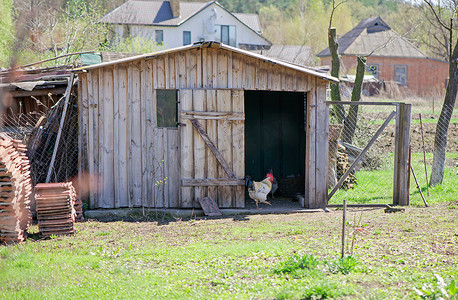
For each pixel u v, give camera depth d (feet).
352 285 20.16
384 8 272.51
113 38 112.16
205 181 40.34
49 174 38.01
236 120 40.60
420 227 32.60
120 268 24.44
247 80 40.60
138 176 39.88
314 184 41.88
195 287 21.22
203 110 40.11
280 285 20.77
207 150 40.42
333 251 26.23
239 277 22.38
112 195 39.63
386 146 71.82
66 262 25.79
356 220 35.60
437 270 22.36
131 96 39.45
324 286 19.26
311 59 144.87
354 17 260.01
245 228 33.96
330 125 47.34
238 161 40.86
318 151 41.83
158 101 39.96
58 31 82.17
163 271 23.93
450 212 37.60
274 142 53.62
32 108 48.83
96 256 26.99
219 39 172.14
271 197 48.08
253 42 176.14
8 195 29.76
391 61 170.19
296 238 30.30
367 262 24.02
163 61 39.58
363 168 60.80
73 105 41.81
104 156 39.32
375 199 44.42
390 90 154.71
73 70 37.93
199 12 167.22
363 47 170.50
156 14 165.48
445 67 172.65
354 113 59.16
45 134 41.32
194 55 39.91
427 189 44.65
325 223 34.99
